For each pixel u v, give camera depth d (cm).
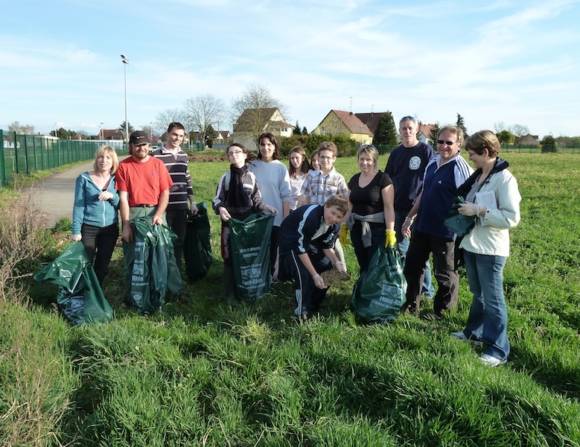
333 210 460
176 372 368
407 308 521
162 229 526
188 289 586
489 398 327
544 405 312
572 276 654
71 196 1437
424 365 364
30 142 2186
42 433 293
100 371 365
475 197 411
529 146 7525
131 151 535
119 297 555
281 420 313
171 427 306
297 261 488
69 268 475
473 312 445
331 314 497
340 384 352
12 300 475
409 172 564
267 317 504
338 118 8025
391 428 311
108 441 297
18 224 635
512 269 668
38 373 328
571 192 1628
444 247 495
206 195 1505
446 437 295
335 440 287
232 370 370
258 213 550
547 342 438
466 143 416
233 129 6631
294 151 696
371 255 520
